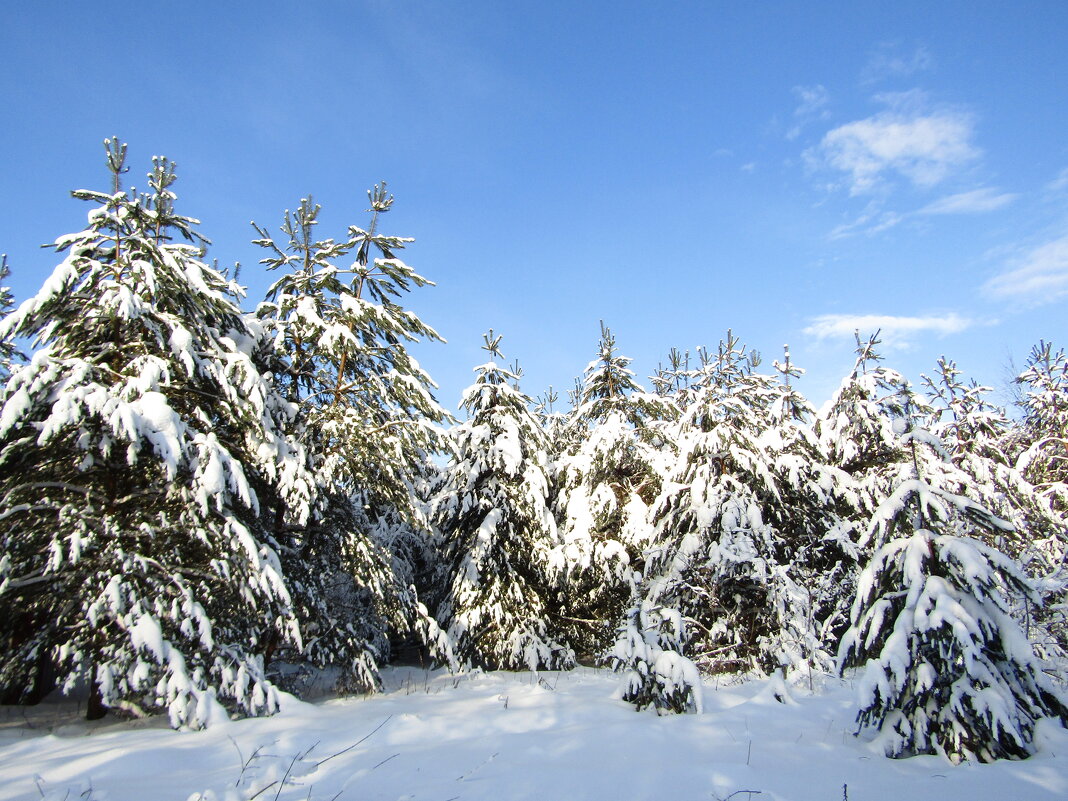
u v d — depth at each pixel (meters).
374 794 5.26
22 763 6.28
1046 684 5.98
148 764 6.12
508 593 14.98
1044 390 17.92
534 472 15.87
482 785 5.37
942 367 17.67
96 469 8.63
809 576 11.98
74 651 7.57
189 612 7.82
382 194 12.48
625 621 11.93
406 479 12.74
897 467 12.79
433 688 11.55
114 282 8.43
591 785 5.30
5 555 7.63
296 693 10.52
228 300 10.13
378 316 11.72
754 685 10.28
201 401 9.57
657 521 14.41
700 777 5.34
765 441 14.02
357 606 12.54
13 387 7.20
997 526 6.79
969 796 4.90
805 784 5.28
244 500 8.45
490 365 16.83
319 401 12.16
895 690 6.16
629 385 17.02
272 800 5.12
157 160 9.77
